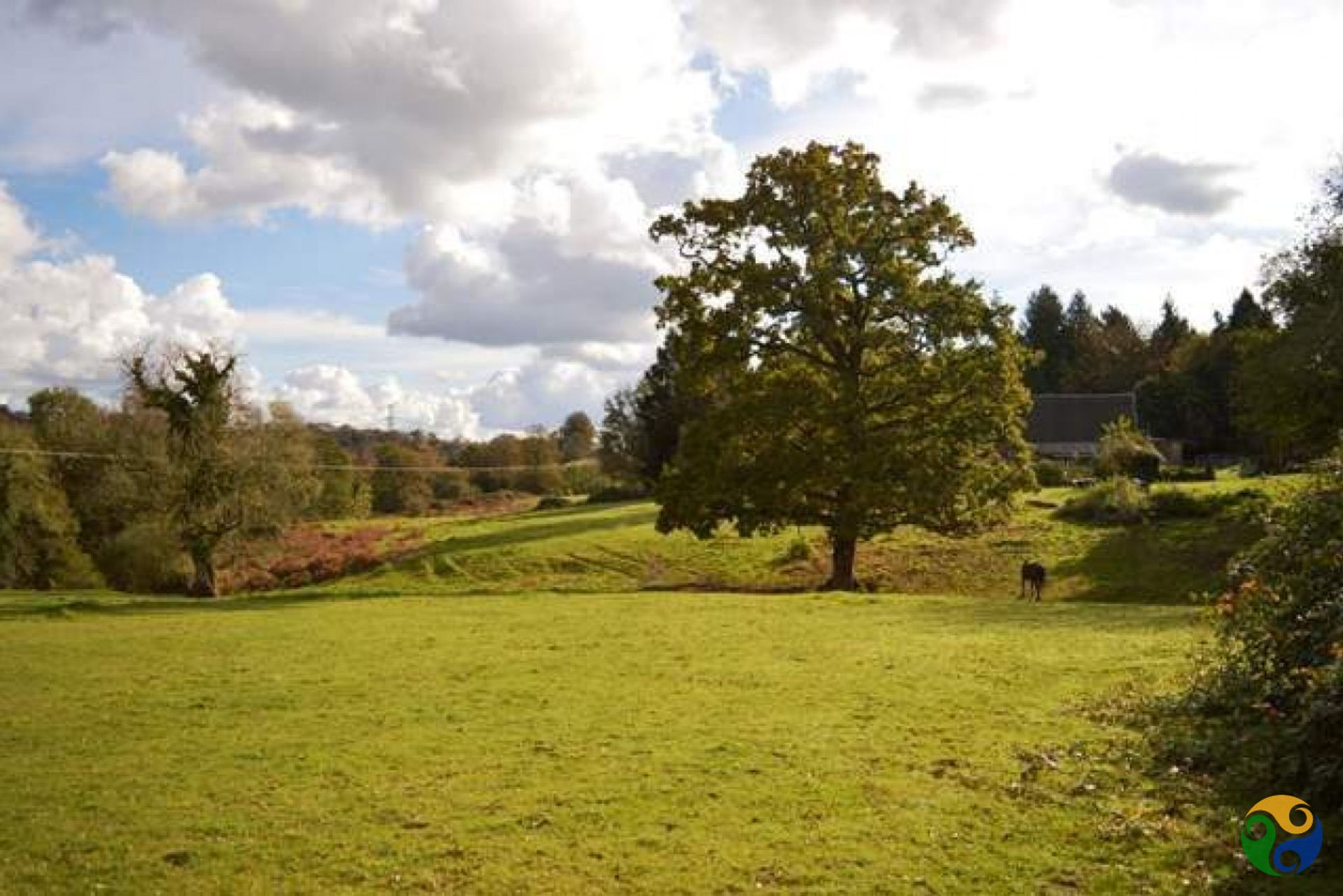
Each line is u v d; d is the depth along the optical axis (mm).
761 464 33562
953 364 33562
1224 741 9594
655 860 7566
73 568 56531
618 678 14828
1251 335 41750
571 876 7309
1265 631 9906
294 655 17969
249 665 16844
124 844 8148
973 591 37094
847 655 16406
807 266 33875
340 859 7734
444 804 8945
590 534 52312
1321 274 39969
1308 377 38781
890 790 8992
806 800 8789
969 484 33094
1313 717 8180
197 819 8695
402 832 8281
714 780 9438
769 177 34125
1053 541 41281
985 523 34719
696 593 30344
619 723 11859
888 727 11312
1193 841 7660
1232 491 43062
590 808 8727
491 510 90875
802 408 33125
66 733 11977
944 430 32938
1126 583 36031
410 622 22969
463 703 13258
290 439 48000
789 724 11562
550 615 23672
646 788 9242
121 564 51781
